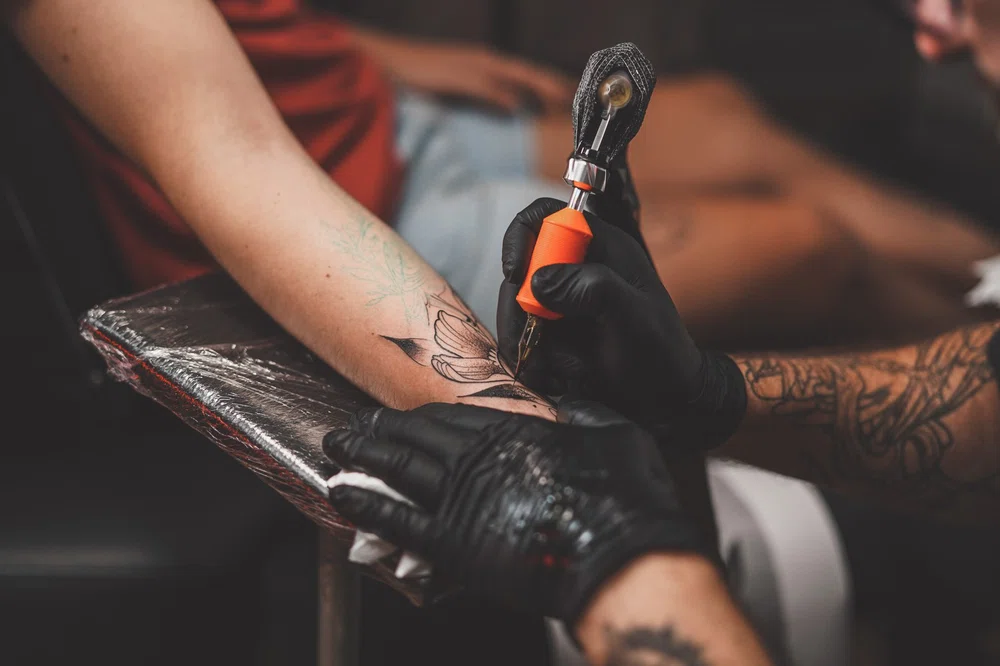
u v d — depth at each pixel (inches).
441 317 36.4
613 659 31.3
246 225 36.6
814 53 121.5
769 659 31.2
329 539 39.9
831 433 41.6
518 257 34.5
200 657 46.3
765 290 75.0
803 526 54.8
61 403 48.4
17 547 45.9
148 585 45.6
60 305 43.4
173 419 52.7
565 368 35.7
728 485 57.2
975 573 64.2
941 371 42.6
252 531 47.6
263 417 35.3
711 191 93.9
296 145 38.3
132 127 37.6
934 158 121.6
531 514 31.8
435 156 49.4
